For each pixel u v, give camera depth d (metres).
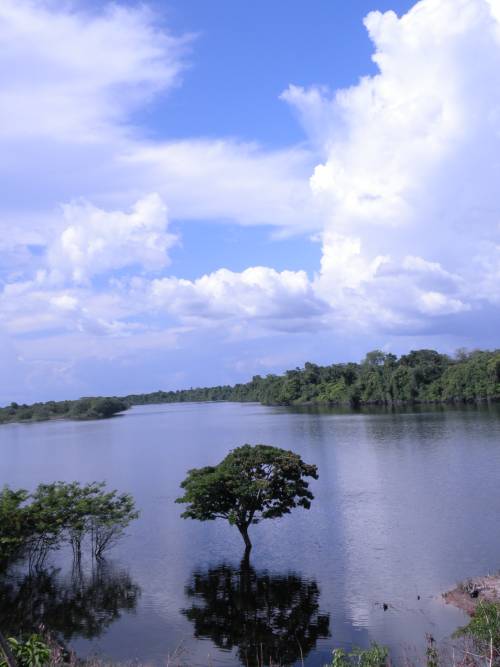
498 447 72.06
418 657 20.55
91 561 36.16
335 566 32.78
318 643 23.31
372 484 54.78
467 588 27.38
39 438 142.50
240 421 155.38
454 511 42.97
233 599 28.62
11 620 26.84
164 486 62.44
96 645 23.95
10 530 31.06
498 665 16.12
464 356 197.25
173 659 22.45
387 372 186.25
